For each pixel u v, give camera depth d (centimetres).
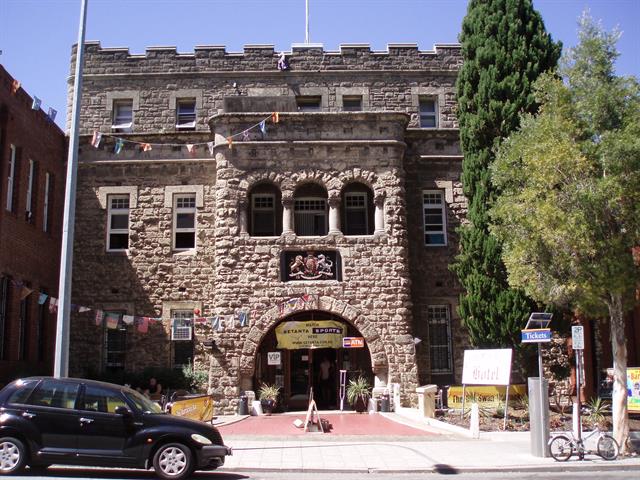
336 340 2430
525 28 2462
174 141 2689
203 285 2595
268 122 2528
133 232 2636
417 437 1794
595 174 1593
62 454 1200
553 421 2020
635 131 1558
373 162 2517
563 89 1655
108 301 2594
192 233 2659
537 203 1612
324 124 2534
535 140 1677
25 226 2330
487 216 2323
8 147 2186
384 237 2462
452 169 2698
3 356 2164
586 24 1673
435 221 2694
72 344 2569
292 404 2509
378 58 2869
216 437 1262
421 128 2792
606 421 1970
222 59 2853
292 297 2409
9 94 2214
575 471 1377
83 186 2673
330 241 2455
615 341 1600
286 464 1404
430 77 2866
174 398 1958
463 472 1357
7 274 2177
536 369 2256
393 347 2395
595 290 1589
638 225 1559
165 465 1217
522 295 2228
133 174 2677
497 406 2175
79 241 2636
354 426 2005
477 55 2467
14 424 1204
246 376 2366
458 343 2600
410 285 2494
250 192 2627
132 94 2822
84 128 2784
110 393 1266
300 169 2503
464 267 2364
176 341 2598
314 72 2842
